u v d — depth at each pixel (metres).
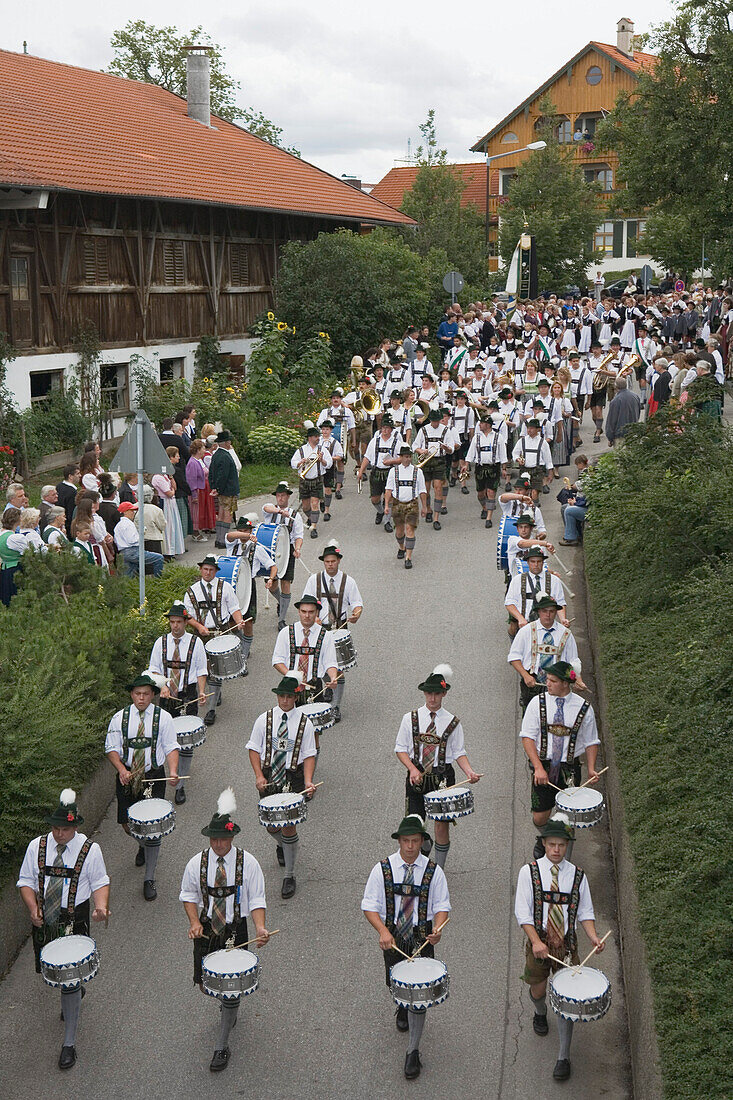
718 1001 6.72
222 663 12.66
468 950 8.95
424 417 24.19
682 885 7.80
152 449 14.55
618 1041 7.92
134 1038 8.14
